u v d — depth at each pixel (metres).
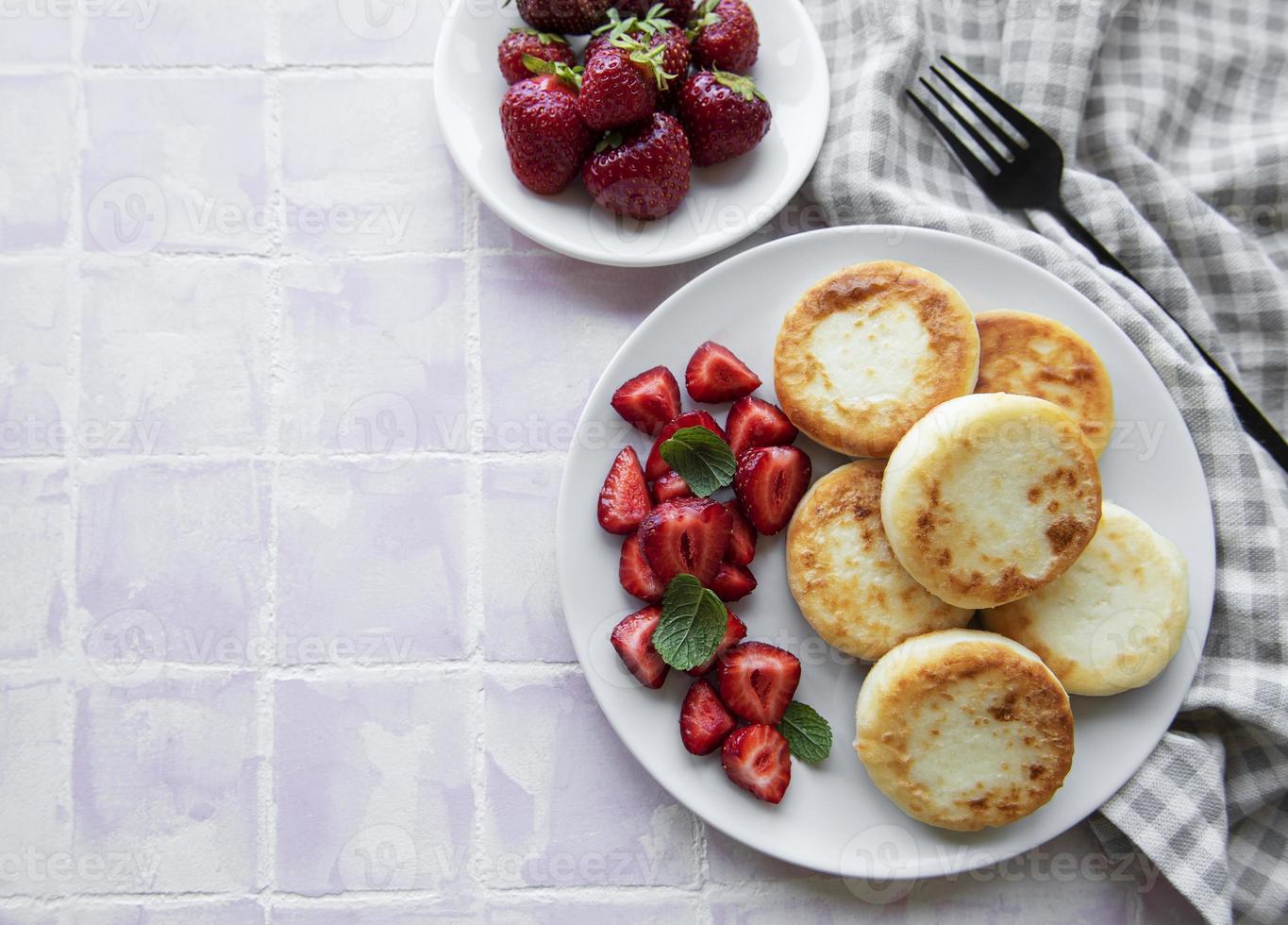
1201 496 0.74
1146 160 0.78
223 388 0.77
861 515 0.73
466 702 0.75
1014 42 0.77
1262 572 0.74
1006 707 0.71
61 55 0.78
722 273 0.75
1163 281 0.76
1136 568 0.72
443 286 0.77
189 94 0.78
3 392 0.77
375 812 0.75
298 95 0.78
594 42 0.74
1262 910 0.74
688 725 0.72
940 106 0.78
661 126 0.73
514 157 0.74
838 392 0.73
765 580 0.74
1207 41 0.79
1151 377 0.74
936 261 0.75
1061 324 0.74
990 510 0.71
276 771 0.75
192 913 0.75
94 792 0.75
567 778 0.75
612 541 0.74
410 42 0.78
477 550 0.76
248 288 0.77
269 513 0.76
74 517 0.76
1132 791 0.73
